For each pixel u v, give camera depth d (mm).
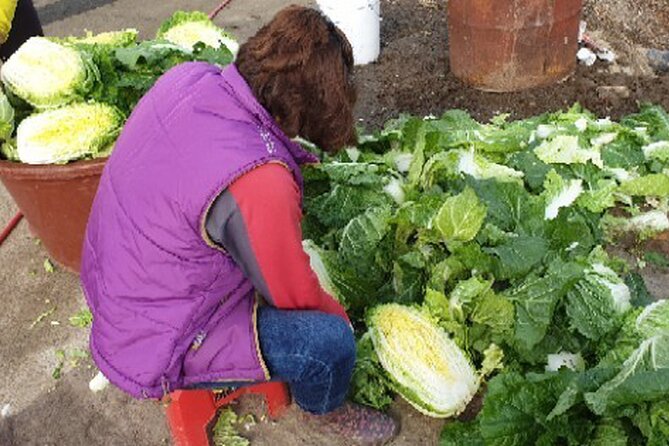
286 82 2270
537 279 3033
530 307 2979
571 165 3873
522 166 3836
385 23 6246
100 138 3600
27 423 3322
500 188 3516
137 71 3930
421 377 2959
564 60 5145
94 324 2637
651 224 3828
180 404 2852
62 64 3664
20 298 3986
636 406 2582
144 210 2361
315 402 2914
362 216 3330
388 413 3143
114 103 3824
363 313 3328
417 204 3240
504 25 4887
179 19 4625
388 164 3709
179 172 2291
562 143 3863
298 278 2473
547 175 3705
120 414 3307
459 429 2873
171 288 2447
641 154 4062
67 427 3279
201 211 2271
